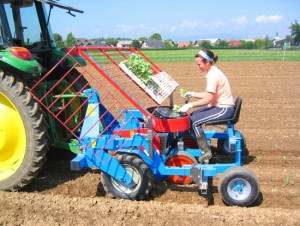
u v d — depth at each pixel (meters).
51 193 4.81
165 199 4.63
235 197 4.34
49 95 5.18
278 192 4.77
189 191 4.80
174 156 4.76
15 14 5.23
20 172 4.66
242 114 8.96
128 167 4.49
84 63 6.26
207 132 5.48
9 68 4.87
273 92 11.93
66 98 5.82
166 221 3.98
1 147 4.78
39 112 4.61
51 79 6.00
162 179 5.13
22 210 4.25
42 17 5.88
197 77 16.12
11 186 4.71
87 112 4.77
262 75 16.52
